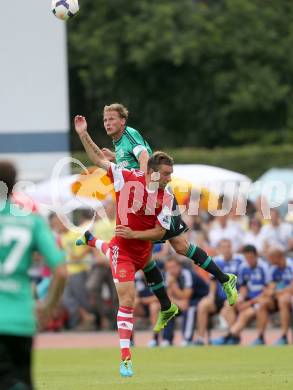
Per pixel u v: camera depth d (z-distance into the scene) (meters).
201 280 60.47
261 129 144.75
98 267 69.19
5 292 21.59
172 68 143.00
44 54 82.75
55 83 82.88
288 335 63.69
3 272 21.66
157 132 145.62
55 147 82.88
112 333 69.31
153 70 143.00
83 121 39.56
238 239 67.94
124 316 39.00
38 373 43.47
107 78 142.50
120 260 39.12
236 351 53.56
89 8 142.25
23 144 82.44
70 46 140.00
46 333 70.69
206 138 146.12
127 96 144.50
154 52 137.50
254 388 33.94
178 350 55.47
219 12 143.75
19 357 21.61
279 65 143.75
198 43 139.38
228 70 142.62
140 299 64.44
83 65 141.00
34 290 65.94
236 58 141.38
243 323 59.56
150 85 144.25
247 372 41.28
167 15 138.38
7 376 21.36
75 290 69.88
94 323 70.81
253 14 142.12
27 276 21.94
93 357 53.28
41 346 61.81
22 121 82.50
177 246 40.78
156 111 144.88
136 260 39.25
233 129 145.25
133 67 142.62
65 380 38.97
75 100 144.88
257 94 139.38
